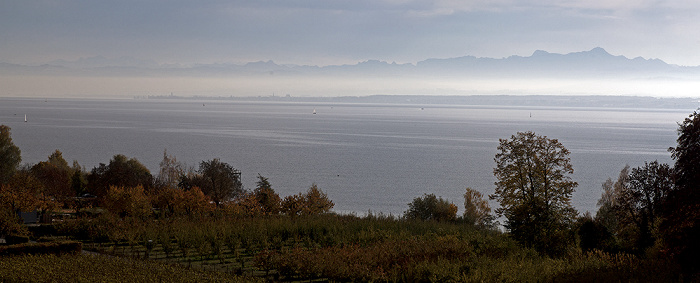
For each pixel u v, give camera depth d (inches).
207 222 2452.0
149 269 1632.6
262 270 1787.6
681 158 1606.8
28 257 1686.8
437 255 1813.5
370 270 1649.9
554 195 2041.1
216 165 3784.5
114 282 1454.2
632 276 1449.3
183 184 3713.1
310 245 2182.6
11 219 2117.4
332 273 1630.2
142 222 2475.4
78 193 4168.3
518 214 2006.6
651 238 2262.6
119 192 2933.1
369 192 5767.7
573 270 1551.4
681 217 1557.6
